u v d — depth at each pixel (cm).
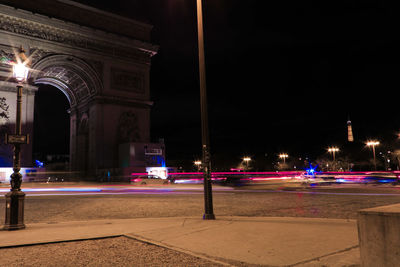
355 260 574
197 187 3725
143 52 6769
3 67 5038
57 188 3856
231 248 695
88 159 6250
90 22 6131
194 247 713
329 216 1224
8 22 5169
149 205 1770
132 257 652
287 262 584
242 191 2819
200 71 1245
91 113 6272
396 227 395
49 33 5591
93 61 6100
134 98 6506
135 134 6412
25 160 5188
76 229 973
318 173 7750
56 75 6481
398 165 8894
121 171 5734
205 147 1185
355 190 2642
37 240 804
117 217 1334
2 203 1995
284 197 2092
